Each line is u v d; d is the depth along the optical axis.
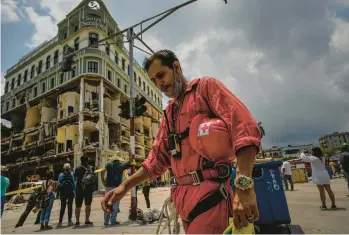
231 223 0.93
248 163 0.91
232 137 1.01
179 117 1.27
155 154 1.53
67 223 7.02
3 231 6.27
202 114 1.18
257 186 4.25
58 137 29.83
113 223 6.05
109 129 34.41
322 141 72.81
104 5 34.94
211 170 1.12
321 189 6.15
